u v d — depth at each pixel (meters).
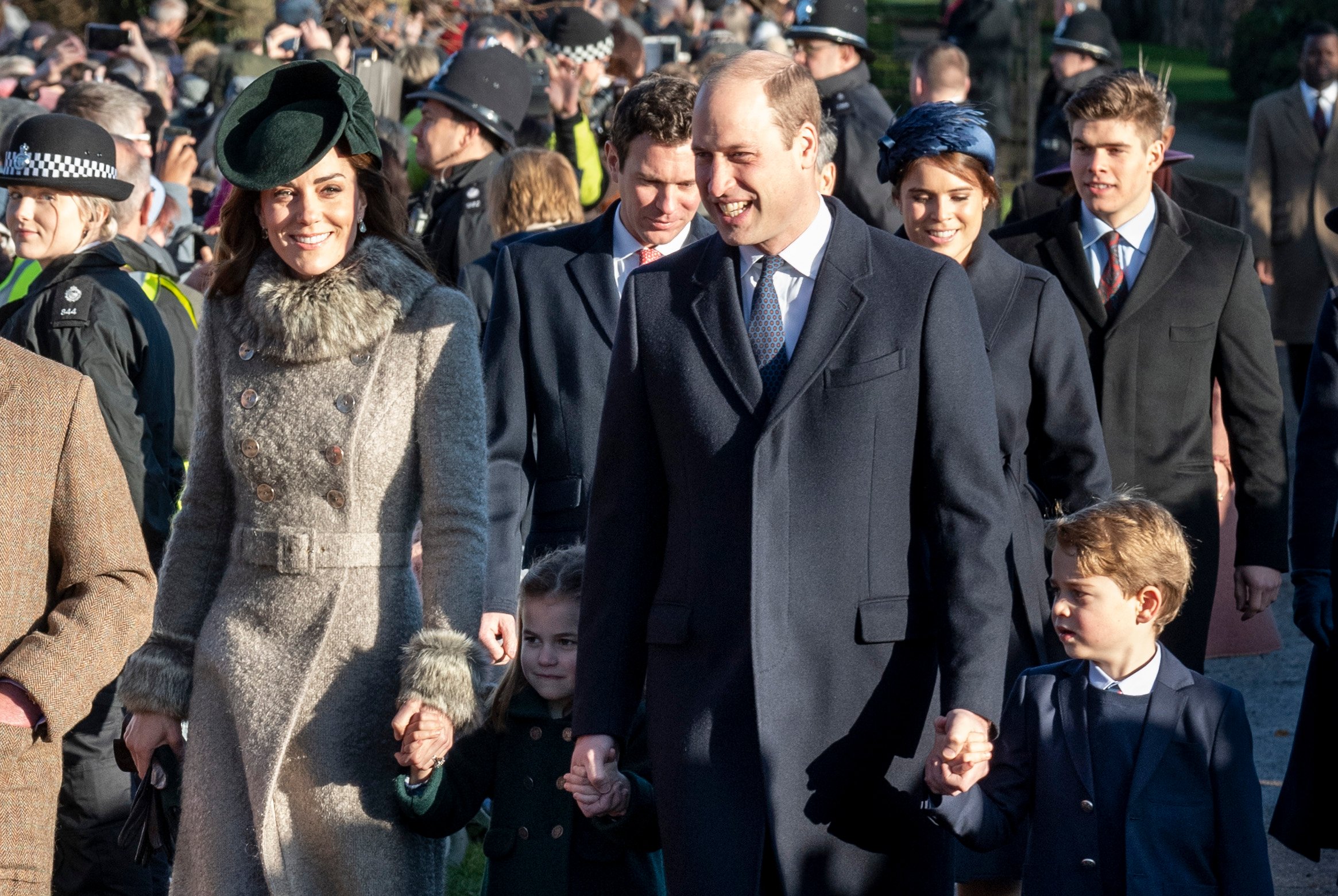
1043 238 10.12
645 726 7.16
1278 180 20.70
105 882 9.28
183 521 7.41
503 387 8.91
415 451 7.16
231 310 7.29
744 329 6.31
